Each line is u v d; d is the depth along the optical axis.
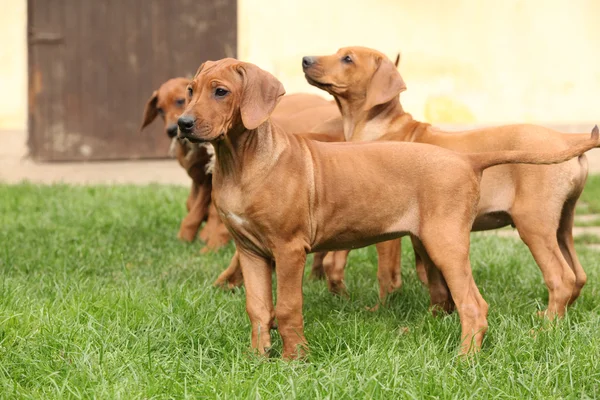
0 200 12.52
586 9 18.03
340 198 5.95
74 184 15.17
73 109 18.09
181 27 18.08
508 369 5.43
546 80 18.14
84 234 10.20
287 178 5.75
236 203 5.78
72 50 17.98
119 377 5.28
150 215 11.49
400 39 17.92
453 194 5.93
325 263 7.86
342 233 6.06
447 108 18.05
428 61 17.98
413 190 6.01
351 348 5.86
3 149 17.89
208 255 9.45
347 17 17.83
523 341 5.94
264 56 17.92
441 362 5.54
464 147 7.25
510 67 18.08
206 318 6.27
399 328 6.54
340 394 5.02
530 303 7.36
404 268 8.80
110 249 9.33
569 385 5.26
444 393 5.02
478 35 18.00
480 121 18.12
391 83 7.84
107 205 12.22
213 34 18.05
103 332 5.89
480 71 18.05
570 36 18.09
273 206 5.70
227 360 5.61
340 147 6.11
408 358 5.50
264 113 5.59
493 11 17.97
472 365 5.52
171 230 10.81
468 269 5.96
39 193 13.24
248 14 17.88
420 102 18.05
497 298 7.40
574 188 6.89
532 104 18.19
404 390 5.02
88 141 18.19
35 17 17.84
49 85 17.98
